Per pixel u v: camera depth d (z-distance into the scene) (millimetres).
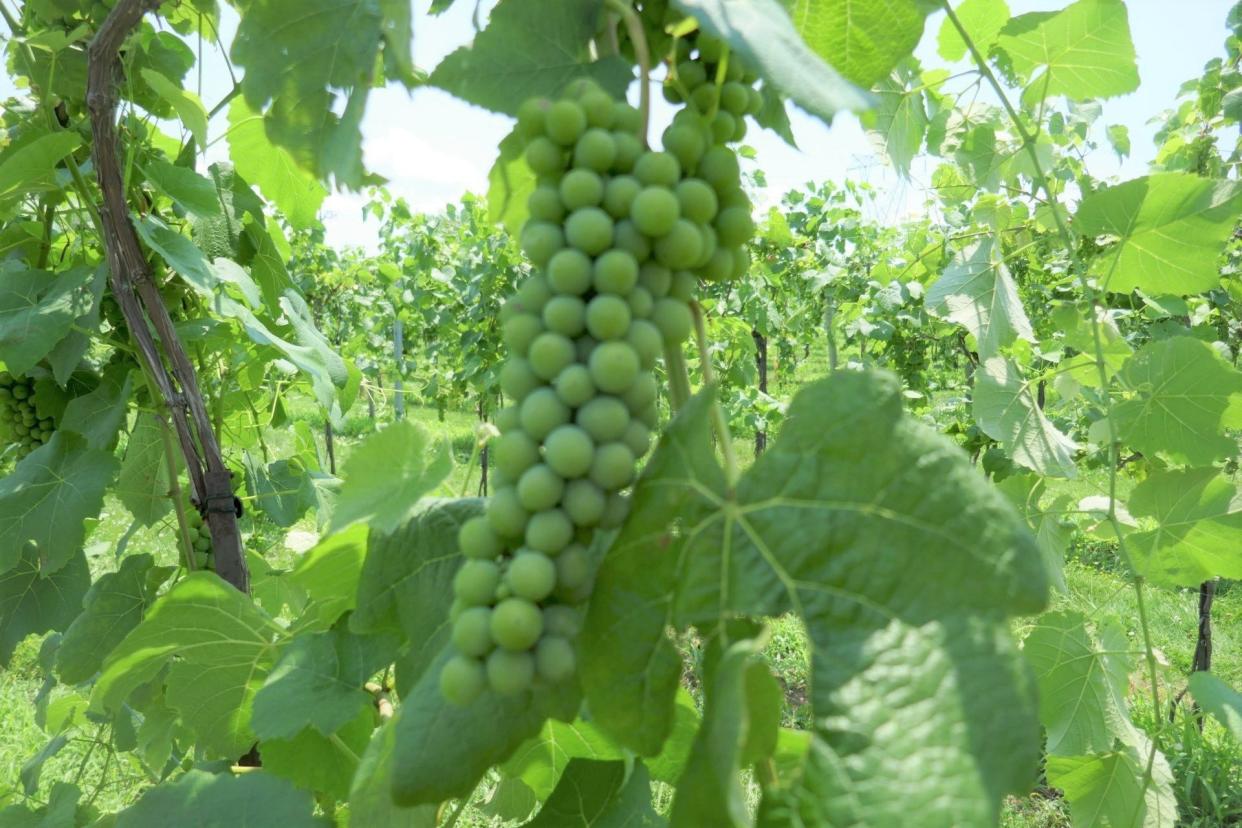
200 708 586
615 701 314
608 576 315
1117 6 732
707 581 301
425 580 428
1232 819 1587
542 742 514
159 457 886
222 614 540
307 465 1174
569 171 326
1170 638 2369
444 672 297
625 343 302
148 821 510
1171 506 813
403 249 4484
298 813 515
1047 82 779
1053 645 887
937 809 245
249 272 914
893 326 2842
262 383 1103
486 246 3135
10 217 847
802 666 2174
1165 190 723
